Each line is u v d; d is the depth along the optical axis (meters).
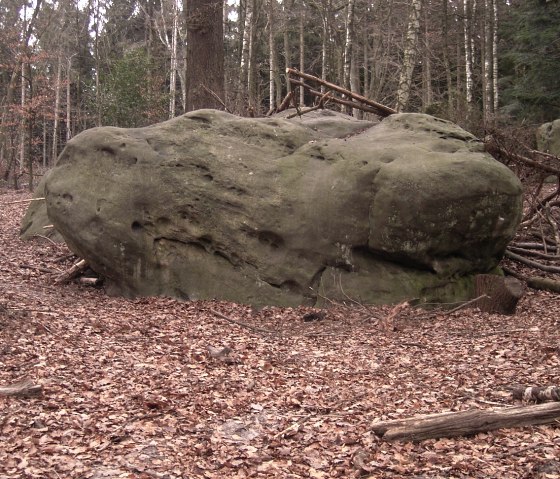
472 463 5.57
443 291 12.16
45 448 5.62
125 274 12.86
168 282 12.73
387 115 15.48
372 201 12.00
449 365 8.47
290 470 5.55
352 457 5.77
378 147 12.55
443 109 19.94
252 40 23.88
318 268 12.22
